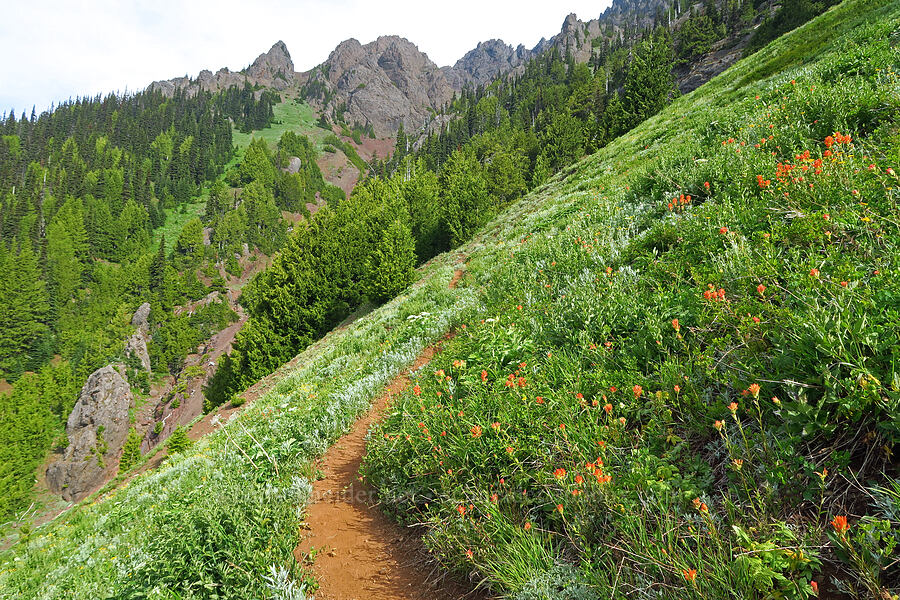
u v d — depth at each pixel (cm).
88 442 7656
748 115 1113
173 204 17888
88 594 634
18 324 10825
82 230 14375
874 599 188
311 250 3897
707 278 449
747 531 241
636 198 1060
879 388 237
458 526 357
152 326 11712
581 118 9488
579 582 270
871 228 375
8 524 6172
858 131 686
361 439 723
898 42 1095
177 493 805
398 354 1025
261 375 3453
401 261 3041
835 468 244
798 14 5406
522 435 402
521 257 1214
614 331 507
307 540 487
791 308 339
